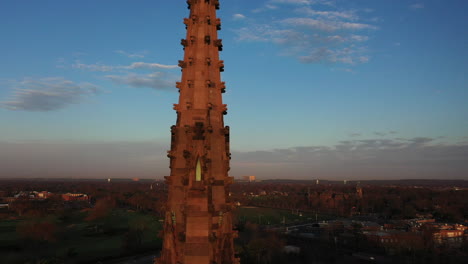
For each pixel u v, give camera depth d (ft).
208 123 57.62
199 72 60.75
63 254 406.21
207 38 62.34
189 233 52.39
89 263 385.91
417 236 515.91
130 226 579.48
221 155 59.47
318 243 556.51
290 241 570.87
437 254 456.04
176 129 60.64
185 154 54.90
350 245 534.37
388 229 637.71
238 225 640.17
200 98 59.41
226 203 58.44
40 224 482.69
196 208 53.21
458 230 599.98
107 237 534.37
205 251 52.03
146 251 456.04
